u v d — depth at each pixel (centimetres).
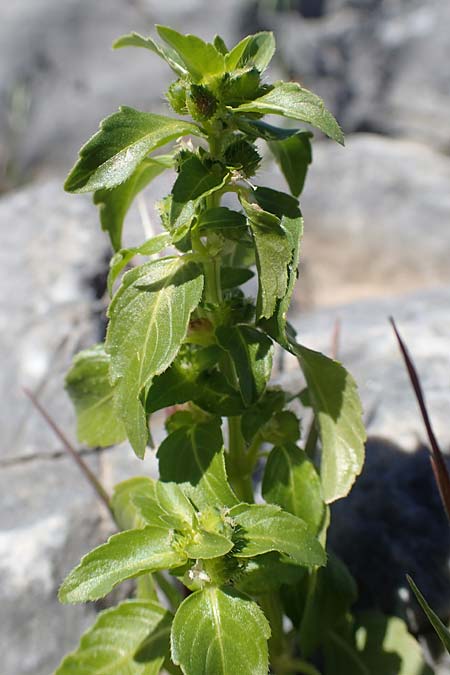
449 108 51
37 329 27
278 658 19
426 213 44
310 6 57
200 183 14
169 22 57
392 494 21
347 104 53
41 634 20
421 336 25
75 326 27
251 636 14
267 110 14
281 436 17
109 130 14
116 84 56
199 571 15
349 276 44
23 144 57
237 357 15
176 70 15
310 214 46
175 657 14
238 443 17
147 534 15
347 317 28
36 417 25
